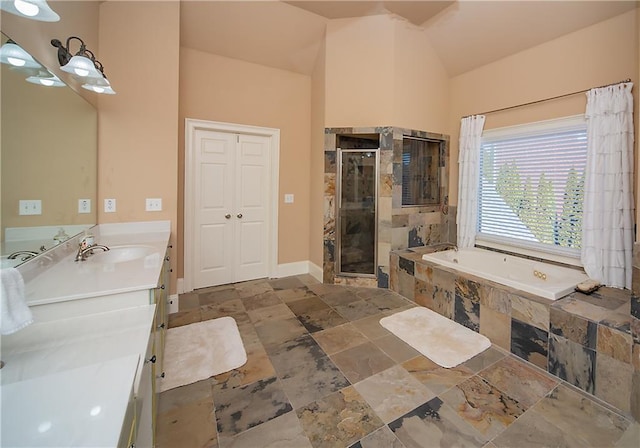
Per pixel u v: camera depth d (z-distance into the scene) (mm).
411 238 3656
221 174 3570
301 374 1882
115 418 624
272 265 3906
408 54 3443
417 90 3551
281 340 2301
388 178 3414
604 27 2465
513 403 1639
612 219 2381
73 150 2004
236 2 2941
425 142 3836
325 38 3441
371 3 3070
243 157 3689
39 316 1157
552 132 2846
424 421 1504
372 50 3377
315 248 3895
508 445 1366
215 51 3338
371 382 1808
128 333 1082
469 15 3035
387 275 3469
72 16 1990
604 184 2428
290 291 3404
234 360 2023
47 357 904
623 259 2336
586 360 1744
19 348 957
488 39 3148
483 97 3453
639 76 2113
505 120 3250
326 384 1788
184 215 3311
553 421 1512
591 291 2193
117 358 903
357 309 2900
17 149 1366
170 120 2666
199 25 3057
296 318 2693
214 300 3127
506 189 3303
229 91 3461
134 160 2559
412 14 3227
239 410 1573
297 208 4027
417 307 2938
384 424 1484
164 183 2676
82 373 775
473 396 1689
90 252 1897
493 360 2057
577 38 2635
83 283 1343
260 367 1953
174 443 1362
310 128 4000
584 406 1623
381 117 3410
